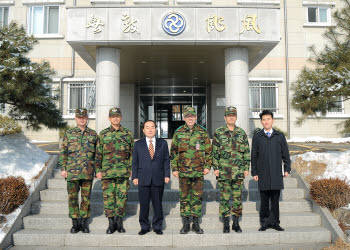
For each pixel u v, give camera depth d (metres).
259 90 15.17
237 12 8.02
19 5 14.98
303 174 6.07
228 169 4.48
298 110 6.61
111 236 4.35
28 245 4.35
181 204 4.49
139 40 7.95
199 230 4.41
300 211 5.13
